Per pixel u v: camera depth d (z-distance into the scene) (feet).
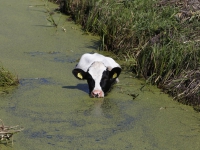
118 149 25.29
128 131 27.27
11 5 52.16
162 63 34.06
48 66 36.63
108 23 41.73
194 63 33.40
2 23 46.26
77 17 47.55
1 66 35.78
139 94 32.42
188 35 37.55
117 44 40.42
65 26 46.60
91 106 30.25
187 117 29.27
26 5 52.49
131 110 29.91
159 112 29.81
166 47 35.17
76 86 33.32
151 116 29.22
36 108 29.68
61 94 31.83
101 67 32.07
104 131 27.14
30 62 37.17
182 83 32.53
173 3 43.70
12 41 41.70
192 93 31.27
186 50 34.45
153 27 39.01
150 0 44.14
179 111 30.04
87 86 33.45
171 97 32.09
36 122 27.86
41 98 31.14
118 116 28.99
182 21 39.88
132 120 28.58
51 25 46.55
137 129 27.55
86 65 32.94
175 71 33.86
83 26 46.52
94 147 25.38
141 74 35.37
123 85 33.91
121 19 41.29
